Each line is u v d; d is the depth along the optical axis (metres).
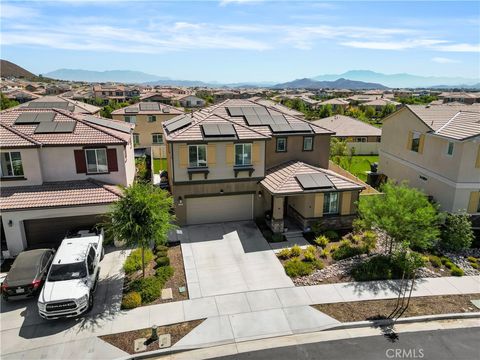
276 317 14.74
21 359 12.49
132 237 16.03
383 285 17.12
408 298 16.11
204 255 19.75
